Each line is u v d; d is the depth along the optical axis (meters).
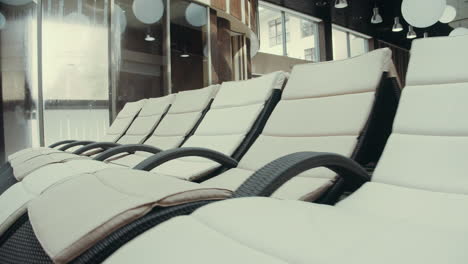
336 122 1.52
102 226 0.57
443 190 1.00
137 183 0.77
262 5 9.34
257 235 0.44
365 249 0.37
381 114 1.53
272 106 2.08
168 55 5.63
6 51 4.54
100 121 4.89
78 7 4.80
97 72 4.90
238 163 1.84
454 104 1.15
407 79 1.32
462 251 0.36
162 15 5.62
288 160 0.89
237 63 8.23
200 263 0.39
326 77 1.71
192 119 2.66
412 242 0.38
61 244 0.57
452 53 1.25
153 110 3.45
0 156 4.48
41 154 1.93
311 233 0.42
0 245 0.86
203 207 0.56
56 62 4.66
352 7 9.63
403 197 1.01
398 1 9.28
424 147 1.13
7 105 4.55
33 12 4.54
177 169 2.02
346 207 1.02
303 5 9.41
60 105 4.67
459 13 10.70
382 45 12.79
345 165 1.04
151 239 0.48
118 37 5.07
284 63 10.74
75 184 0.87
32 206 0.83
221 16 6.79
